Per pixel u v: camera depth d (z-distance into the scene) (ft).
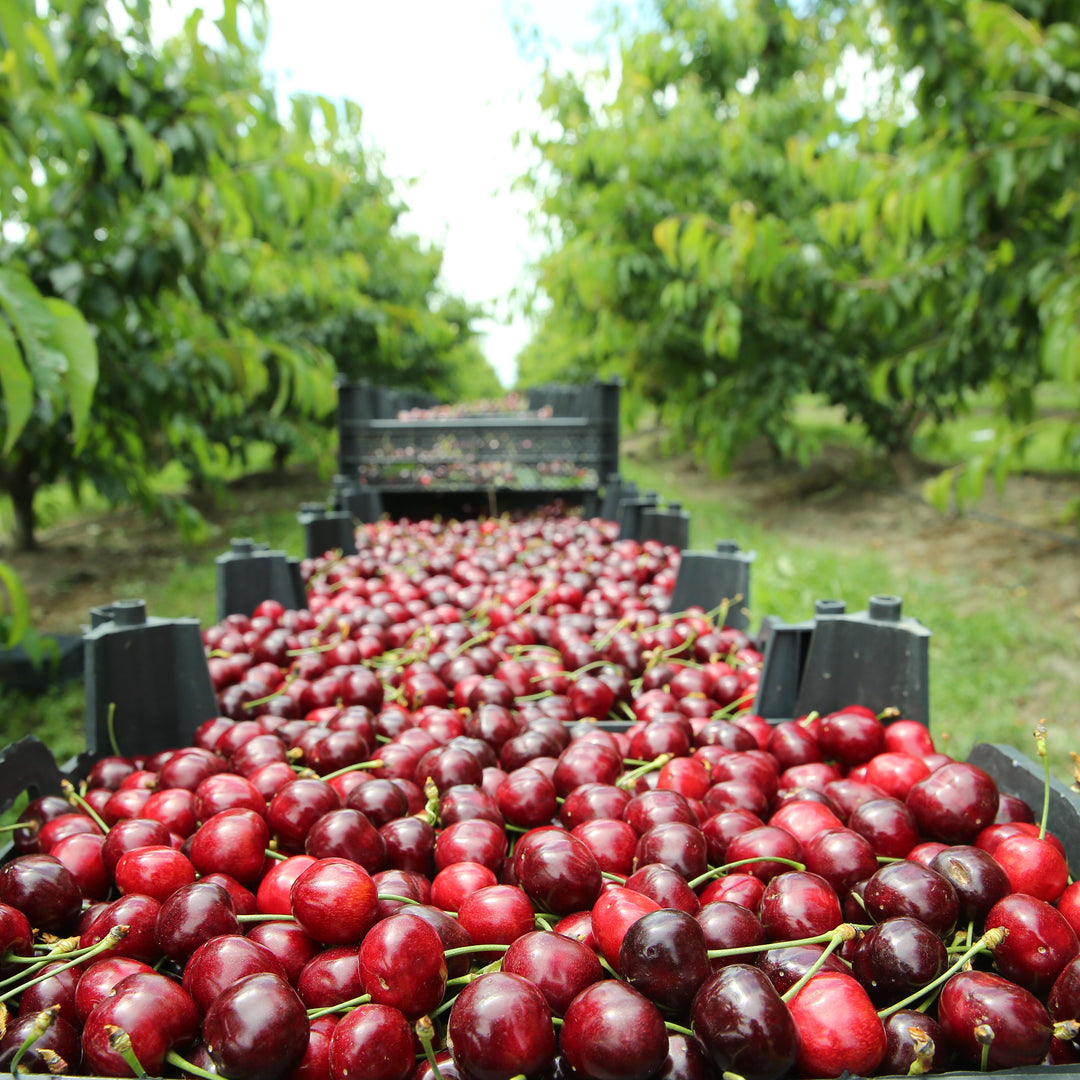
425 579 12.25
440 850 4.57
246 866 4.36
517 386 127.65
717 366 33.96
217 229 15.08
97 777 5.84
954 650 17.16
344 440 17.70
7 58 10.32
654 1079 3.01
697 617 9.44
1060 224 18.80
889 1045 3.21
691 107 34.63
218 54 14.29
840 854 4.27
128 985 3.19
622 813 4.89
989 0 19.08
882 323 23.99
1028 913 3.67
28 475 26.00
